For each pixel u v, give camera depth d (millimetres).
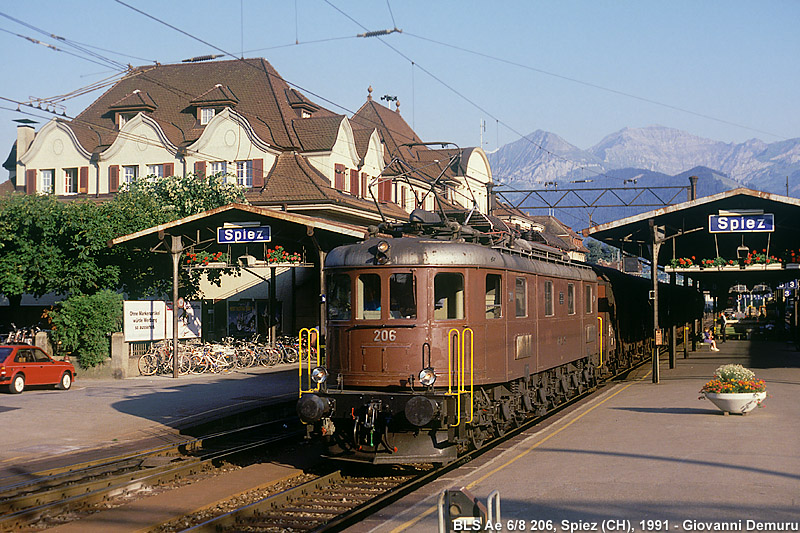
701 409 16281
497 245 14188
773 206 23141
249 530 9500
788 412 15500
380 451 12070
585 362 20562
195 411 18500
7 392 22031
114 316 26172
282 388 22984
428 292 12406
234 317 38969
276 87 45281
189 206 35219
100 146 43875
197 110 43000
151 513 10086
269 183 39250
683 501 8742
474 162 55344
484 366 12945
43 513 10281
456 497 6156
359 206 40125
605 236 27438
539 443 12781
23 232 28953
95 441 15062
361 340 12562
